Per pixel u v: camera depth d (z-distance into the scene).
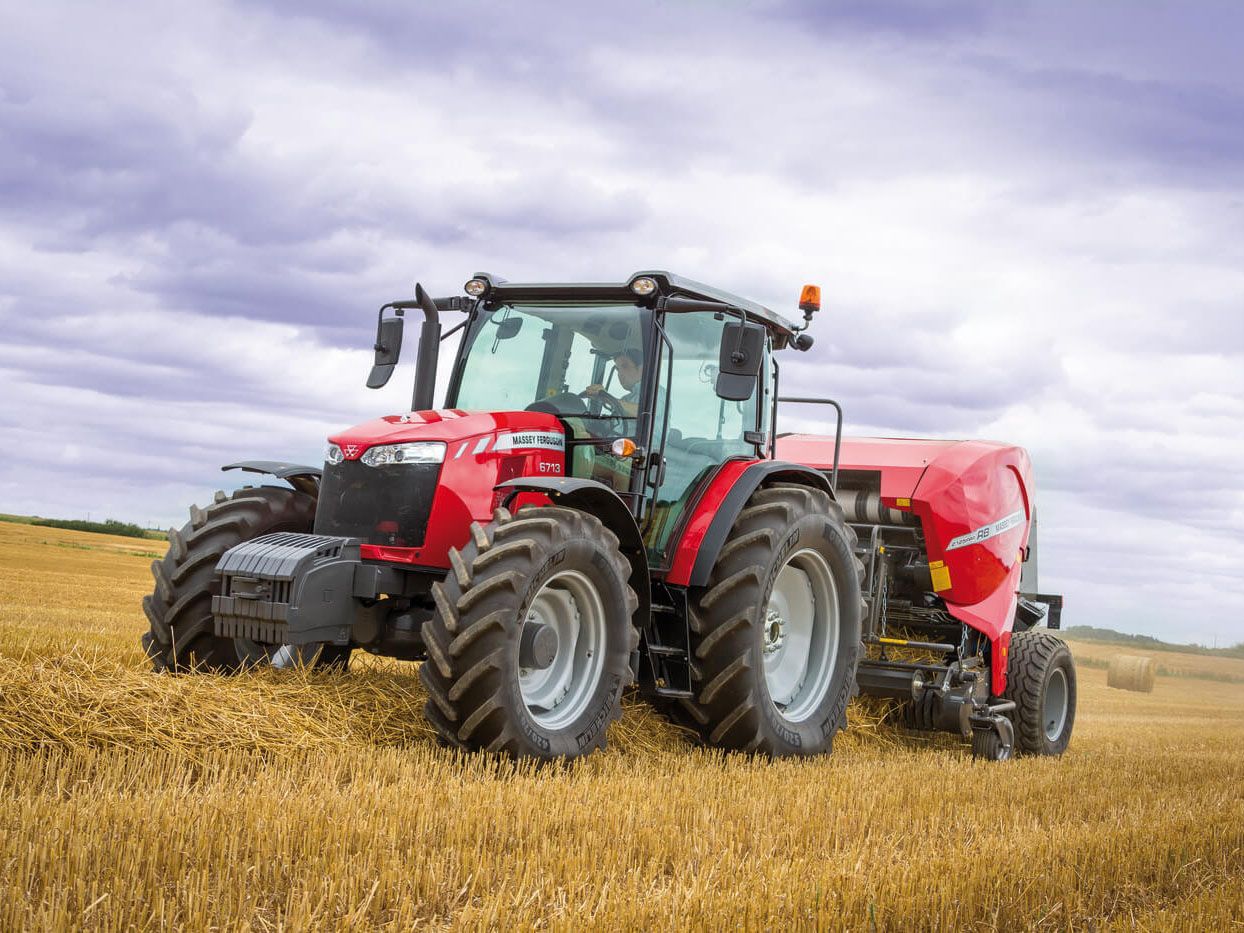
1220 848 4.88
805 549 6.64
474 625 4.93
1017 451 8.96
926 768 6.68
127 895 2.98
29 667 4.77
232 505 6.06
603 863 3.71
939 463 8.41
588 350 6.26
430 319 6.31
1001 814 5.20
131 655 7.83
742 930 3.16
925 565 8.45
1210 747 11.21
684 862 3.80
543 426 6.00
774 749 6.30
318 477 6.45
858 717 8.08
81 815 3.57
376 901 3.17
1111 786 6.59
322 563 5.38
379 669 6.88
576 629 5.56
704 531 6.17
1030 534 9.91
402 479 5.56
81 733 4.49
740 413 6.93
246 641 5.89
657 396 6.10
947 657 8.46
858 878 3.65
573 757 5.30
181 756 4.52
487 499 5.62
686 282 6.28
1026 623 9.84
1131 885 4.14
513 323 6.50
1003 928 3.54
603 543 5.50
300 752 4.88
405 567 5.53
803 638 6.96
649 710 6.55
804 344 7.63
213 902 2.99
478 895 3.33
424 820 3.90
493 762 5.03
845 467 8.59
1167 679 39.34
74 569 26.89
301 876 3.29
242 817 3.73
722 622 6.11
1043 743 8.80
